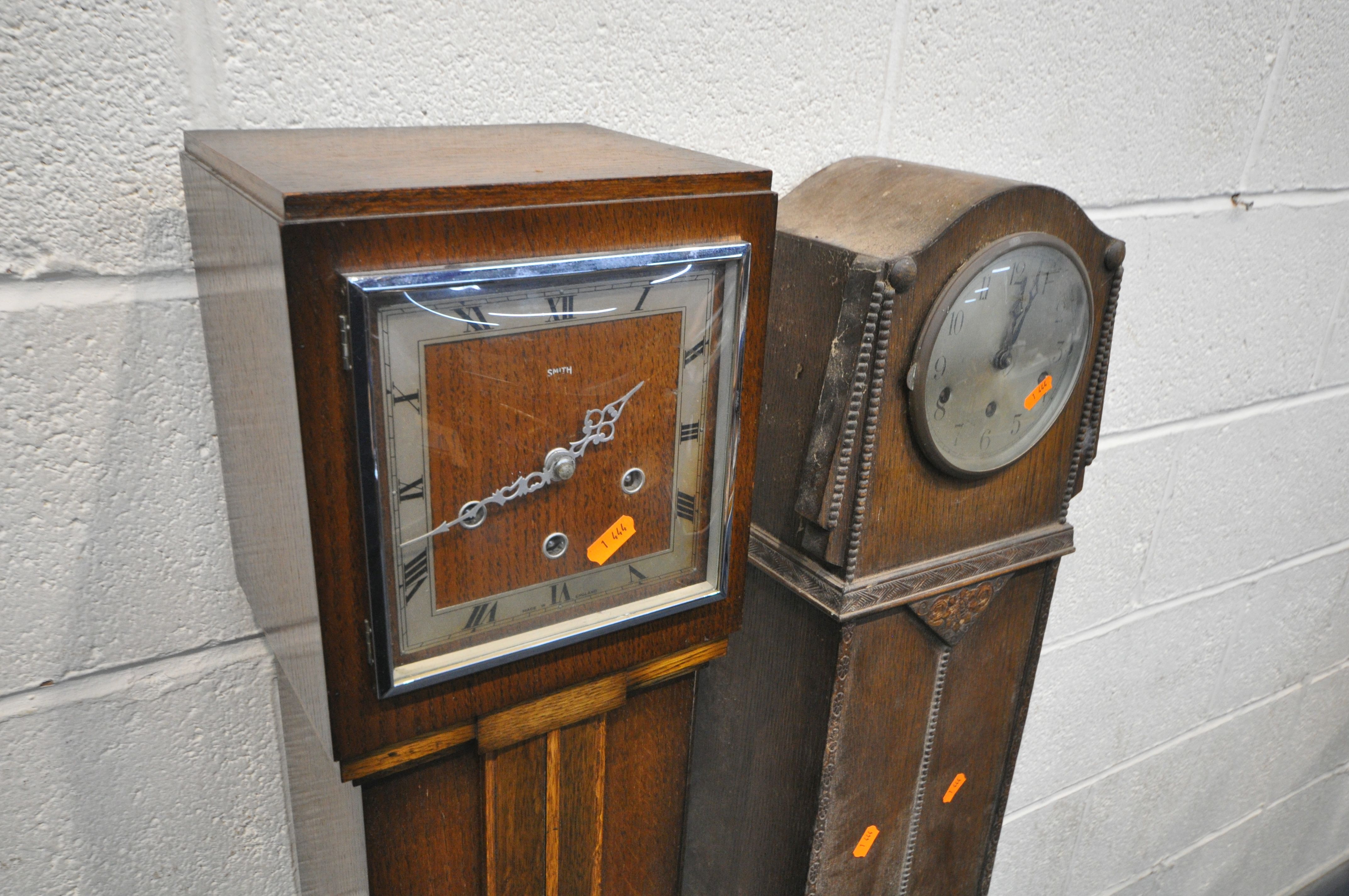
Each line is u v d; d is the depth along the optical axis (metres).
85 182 0.62
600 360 0.57
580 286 0.54
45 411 0.65
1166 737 1.57
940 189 0.75
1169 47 1.05
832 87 0.87
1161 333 1.21
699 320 0.60
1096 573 1.32
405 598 0.55
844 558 0.76
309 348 0.47
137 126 0.62
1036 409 0.82
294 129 0.66
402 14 0.67
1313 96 1.19
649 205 0.54
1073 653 1.36
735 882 0.97
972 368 0.76
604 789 0.72
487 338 0.52
